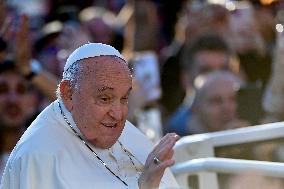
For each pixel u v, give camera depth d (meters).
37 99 19.84
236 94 18.28
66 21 25.52
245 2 23.55
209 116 18.19
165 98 22.61
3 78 17.88
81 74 11.68
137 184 11.98
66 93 11.89
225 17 23.00
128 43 25.81
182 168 13.12
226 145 13.88
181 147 14.00
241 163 12.51
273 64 20.11
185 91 22.19
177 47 23.88
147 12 26.38
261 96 18.45
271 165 12.23
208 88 18.19
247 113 18.30
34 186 11.67
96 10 27.47
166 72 22.77
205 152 13.93
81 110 11.73
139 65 20.19
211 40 20.83
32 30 25.94
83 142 11.95
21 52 17.75
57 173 11.67
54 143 11.82
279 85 18.44
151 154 11.69
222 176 12.88
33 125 12.04
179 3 28.00
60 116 12.02
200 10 23.23
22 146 11.83
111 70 11.60
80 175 11.79
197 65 20.72
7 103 17.77
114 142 11.92
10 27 18.06
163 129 19.91
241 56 22.34
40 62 22.25
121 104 11.71
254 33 22.66
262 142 13.66
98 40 25.34
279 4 23.55
